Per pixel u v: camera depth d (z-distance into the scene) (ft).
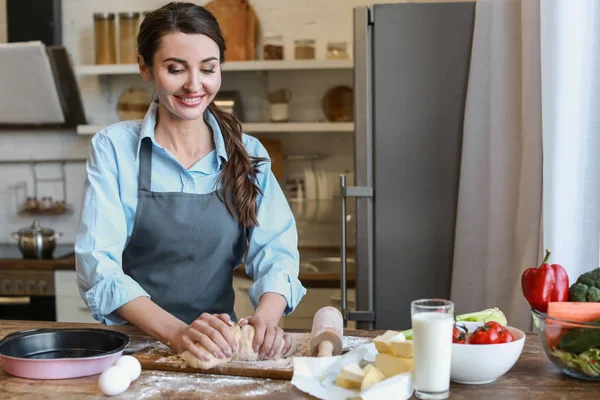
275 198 6.16
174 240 5.76
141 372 4.54
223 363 4.54
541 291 4.52
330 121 12.83
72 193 13.98
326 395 4.02
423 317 3.91
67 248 13.48
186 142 5.81
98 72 12.82
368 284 9.07
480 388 4.15
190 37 5.20
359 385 4.09
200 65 5.29
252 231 6.05
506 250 8.45
